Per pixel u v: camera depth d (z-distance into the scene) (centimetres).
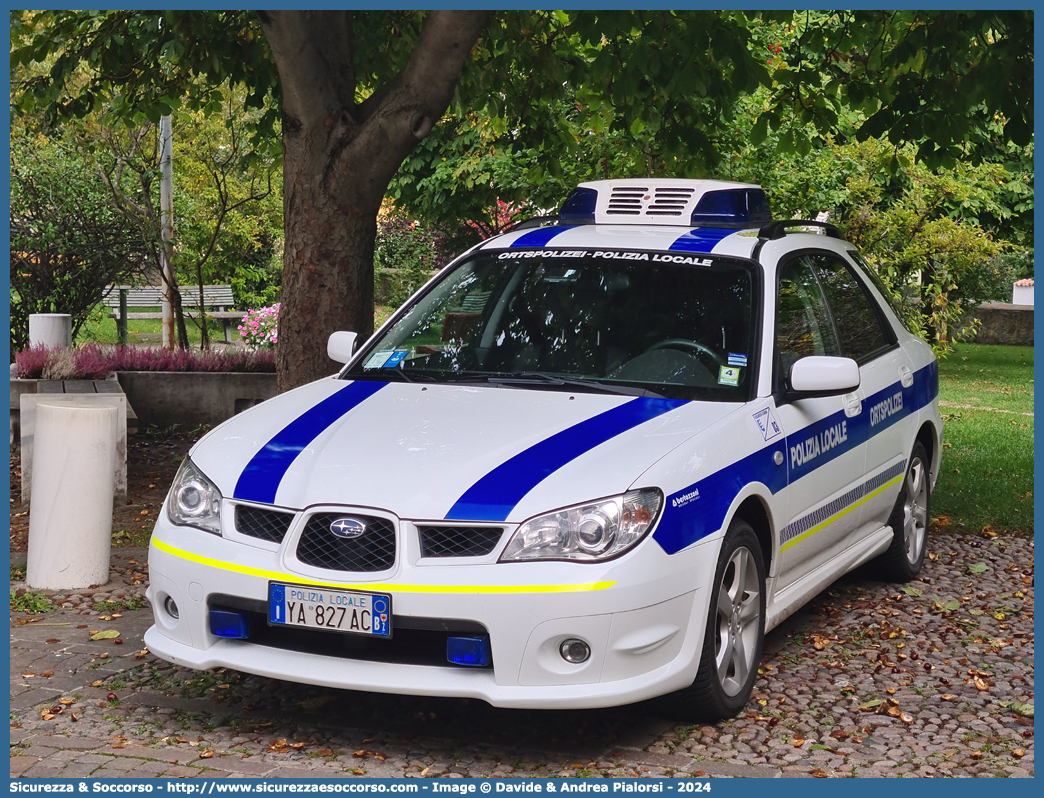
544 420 426
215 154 1450
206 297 2116
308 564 384
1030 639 540
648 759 394
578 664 370
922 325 1636
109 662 485
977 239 1620
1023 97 748
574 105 1152
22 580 607
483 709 439
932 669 495
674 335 481
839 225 1567
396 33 913
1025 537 748
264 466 412
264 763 386
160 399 1072
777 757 399
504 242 559
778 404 467
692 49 705
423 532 377
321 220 703
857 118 1421
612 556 370
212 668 402
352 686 378
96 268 1385
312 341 711
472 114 1332
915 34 745
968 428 1205
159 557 417
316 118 693
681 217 563
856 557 559
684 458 402
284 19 658
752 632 443
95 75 1035
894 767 393
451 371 493
